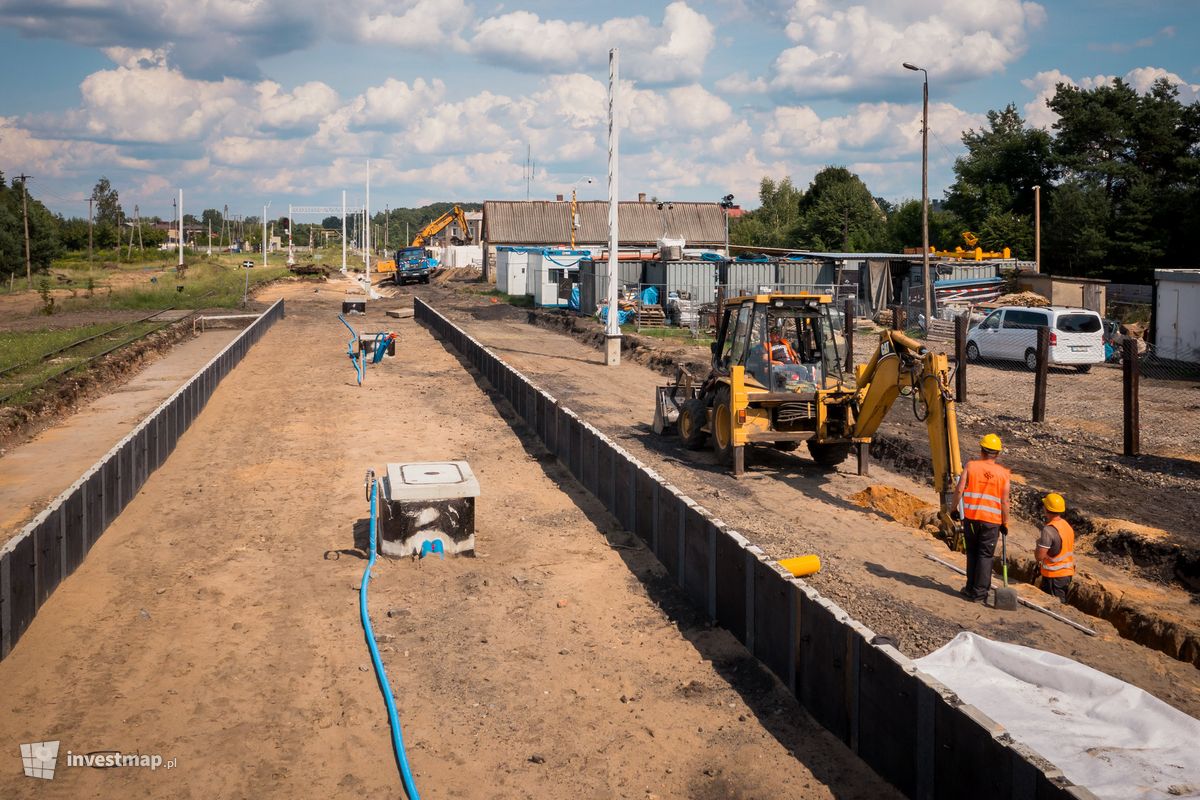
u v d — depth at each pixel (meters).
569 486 17.23
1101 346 28.56
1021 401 23.42
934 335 37.72
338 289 86.38
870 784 7.45
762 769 7.70
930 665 8.47
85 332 41.28
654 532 13.19
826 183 100.31
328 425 23.08
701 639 10.41
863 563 12.17
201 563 12.95
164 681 9.36
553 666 9.70
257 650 10.10
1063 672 7.99
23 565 10.52
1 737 8.22
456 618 10.98
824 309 17.38
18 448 20.41
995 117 76.38
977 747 6.35
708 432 18.78
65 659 9.85
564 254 57.25
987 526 10.63
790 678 9.05
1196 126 65.62
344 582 12.20
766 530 13.52
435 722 8.52
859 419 16.55
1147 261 59.56
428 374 32.12
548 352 37.25
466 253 109.88
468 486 13.19
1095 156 67.81
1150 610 10.46
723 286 45.25
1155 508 14.02
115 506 14.99
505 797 7.33
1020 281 45.09
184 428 21.77
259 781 7.56
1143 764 6.62
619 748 8.05
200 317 50.66
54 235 91.56
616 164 32.59
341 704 8.88
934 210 79.38
